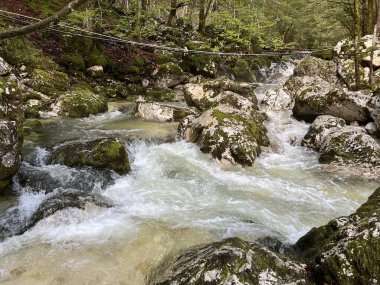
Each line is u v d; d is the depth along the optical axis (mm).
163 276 3803
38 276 3918
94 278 3920
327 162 7816
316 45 29188
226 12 19328
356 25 12141
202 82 11914
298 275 3412
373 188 6863
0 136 5266
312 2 21922
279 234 4957
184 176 7043
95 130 9141
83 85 12195
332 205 6219
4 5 12961
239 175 7242
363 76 13898
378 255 3145
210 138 7922
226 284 3230
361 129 8781
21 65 11227
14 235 4695
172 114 10484
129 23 16234
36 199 5668
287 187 6840
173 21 21734
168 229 4930
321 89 11812
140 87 13836
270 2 25047
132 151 8008
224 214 5566
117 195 6062
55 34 13055
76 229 4832
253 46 22188
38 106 10062
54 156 7020
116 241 4578
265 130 9359
